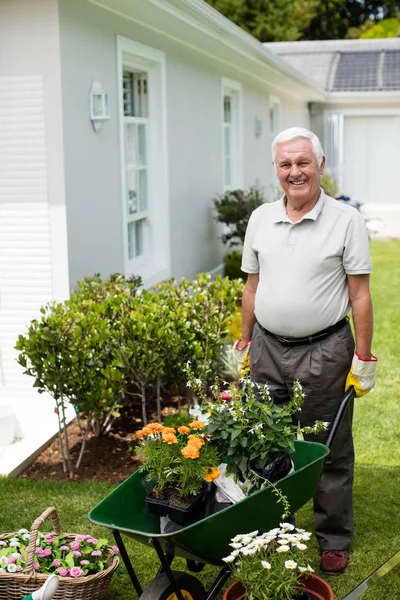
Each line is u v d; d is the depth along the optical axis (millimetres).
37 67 5641
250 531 2877
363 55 21094
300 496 3014
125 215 7066
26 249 5859
